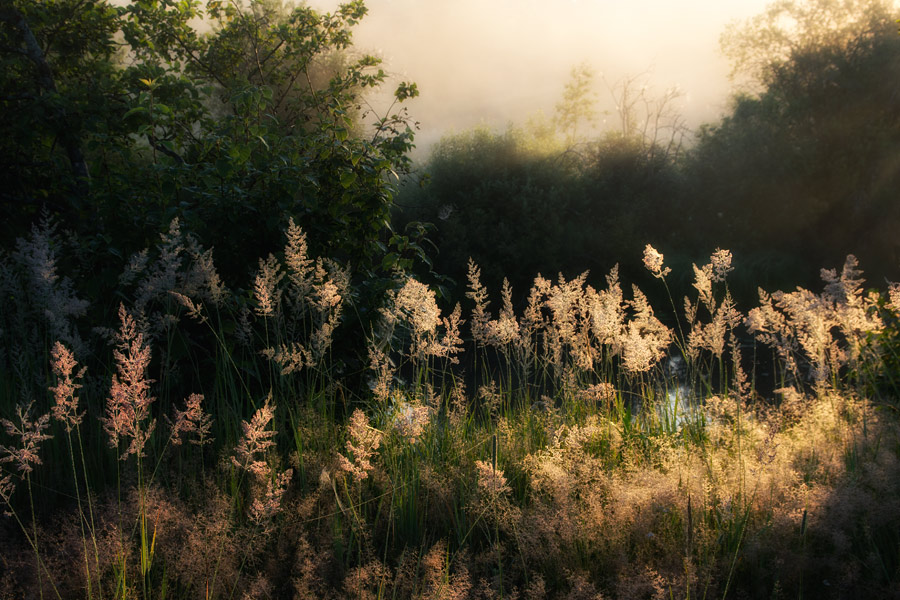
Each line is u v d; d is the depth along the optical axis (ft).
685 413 12.20
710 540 8.11
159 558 7.86
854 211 56.13
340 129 15.48
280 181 14.20
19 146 24.00
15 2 24.75
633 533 8.45
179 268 12.82
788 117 60.29
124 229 13.87
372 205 15.42
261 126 15.24
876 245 55.16
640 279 50.98
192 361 12.20
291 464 10.32
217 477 9.23
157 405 11.60
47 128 23.07
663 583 7.34
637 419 12.11
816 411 11.04
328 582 8.02
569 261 51.47
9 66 23.98
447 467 10.48
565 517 8.21
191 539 7.73
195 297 12.26
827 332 11.99
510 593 7.68
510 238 49.96
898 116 56.95
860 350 11.99
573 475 9.06
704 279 12.53
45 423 7.52
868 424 10.69
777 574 7.79
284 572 8.16
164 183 13.98
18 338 12.32
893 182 55.01
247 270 13.67
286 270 13.16
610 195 58.90
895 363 12.12
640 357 11.66
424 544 8.64
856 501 8.29
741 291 48.42
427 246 49.37
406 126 18.60
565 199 54.24
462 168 52.90
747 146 60.18
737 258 53.42
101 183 15.03
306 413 10.66
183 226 13.37
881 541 8.50
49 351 11.82
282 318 11.89
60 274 13.34
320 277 12.20
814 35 61.67
